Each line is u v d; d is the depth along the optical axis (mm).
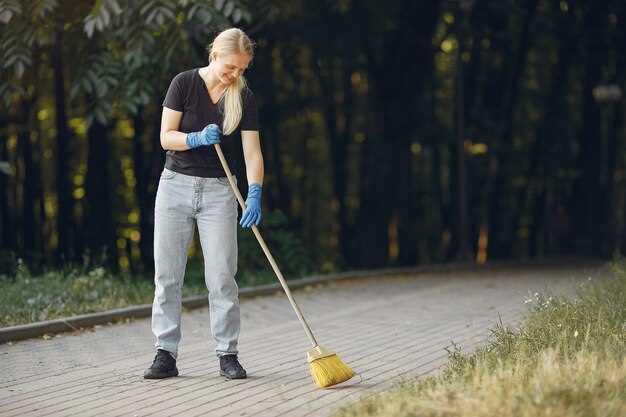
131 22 10469
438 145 21688
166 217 5934
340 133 22094
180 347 7188
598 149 22703
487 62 21188
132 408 5113
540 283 12242
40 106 18078
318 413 4914
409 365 6293
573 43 21406
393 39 18797
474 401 4281
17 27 10336
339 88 21984
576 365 4895
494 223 22656
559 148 24250
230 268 5930
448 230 23078
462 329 7980
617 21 20719
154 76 11016
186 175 5902
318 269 14953
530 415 4141
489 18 19484
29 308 8734
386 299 10664
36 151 18281
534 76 23219
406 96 19297
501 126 21344
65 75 15734
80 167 19828
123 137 19781
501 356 5531
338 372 5559
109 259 14969
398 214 21359
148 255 17297
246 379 5867
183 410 5047
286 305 10219
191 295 10375
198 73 5934
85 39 11109
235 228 6000
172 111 5895
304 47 19359
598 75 22188
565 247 24141
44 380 5945
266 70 17922
